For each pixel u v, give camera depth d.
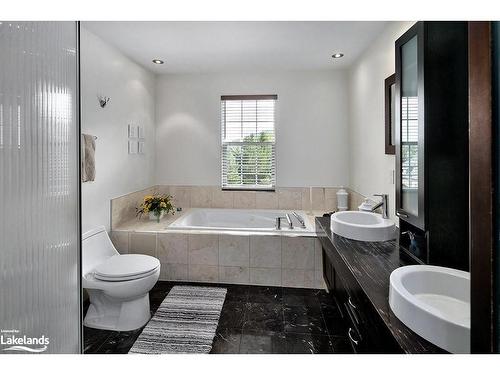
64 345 0.91
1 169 0.71
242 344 1.95
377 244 1.78
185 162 3.85
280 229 2.90
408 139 1.61
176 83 3.80
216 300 2.54
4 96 0.72
